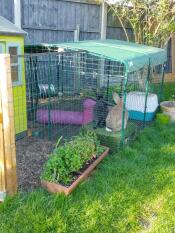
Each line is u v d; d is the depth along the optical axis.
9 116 1.44
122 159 2.05
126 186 1.72
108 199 1.59
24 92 2.26
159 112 3.04
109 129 2.27
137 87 3.09
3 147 1.49
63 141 2.29
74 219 1.45
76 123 2.59
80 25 3.44
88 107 2.50
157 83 3.97
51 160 1.71
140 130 2.57
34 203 1.49
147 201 1.62
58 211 1.46
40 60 2.56
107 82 2.79
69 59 2.82
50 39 3.18
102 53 2.12
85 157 1.87
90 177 1.83
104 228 1.42
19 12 2.77
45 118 2.49
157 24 3.54
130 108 2.82
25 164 1.91
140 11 3.50
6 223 1.39
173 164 2.02
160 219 1.50
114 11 3.61
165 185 1.77
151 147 2.26
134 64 2.10
